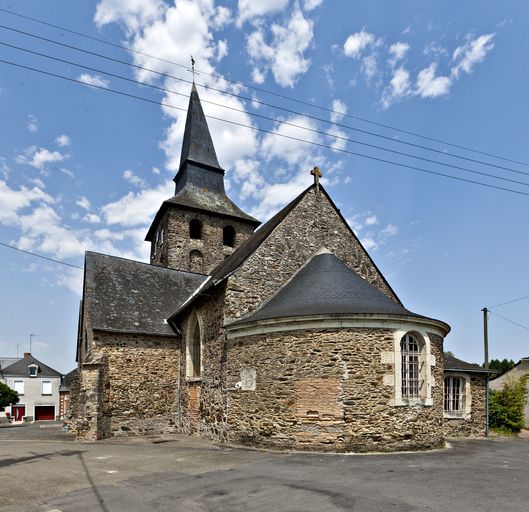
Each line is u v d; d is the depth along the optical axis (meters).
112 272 19.22
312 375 11.29
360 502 6.36
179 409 16.91
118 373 16.16
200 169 26.89
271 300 14.02
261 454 10.70
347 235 16.78
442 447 12.12
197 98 28.22
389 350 11.33
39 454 11.31
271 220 18.20
